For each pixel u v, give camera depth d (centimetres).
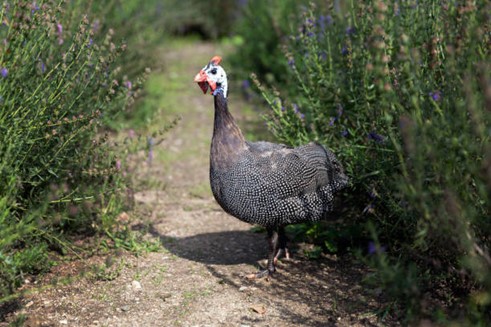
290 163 447
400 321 395
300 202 454
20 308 417
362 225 500
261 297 441
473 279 389
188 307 427
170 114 891
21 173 431
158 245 518
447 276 401
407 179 351
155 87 951
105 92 499
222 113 453
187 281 465
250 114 863
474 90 338
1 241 376
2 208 392
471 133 349
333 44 556
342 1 630
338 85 512
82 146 486
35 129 435
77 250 498
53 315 411
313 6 552
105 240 514
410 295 368
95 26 575
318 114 519
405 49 362
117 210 511
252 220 455
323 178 462
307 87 556
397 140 407
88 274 438
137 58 827
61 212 477
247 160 446
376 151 456
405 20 418
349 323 402
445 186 349
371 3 455
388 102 388
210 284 461
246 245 534
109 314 416
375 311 408
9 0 434
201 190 658
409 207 371
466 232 334
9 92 406
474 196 367
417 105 341
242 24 1068
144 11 916
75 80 475
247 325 403
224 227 573
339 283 456
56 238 458
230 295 444
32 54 433
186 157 751
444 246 382
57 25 453
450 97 359
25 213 452
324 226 524
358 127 482
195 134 827
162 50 1144
